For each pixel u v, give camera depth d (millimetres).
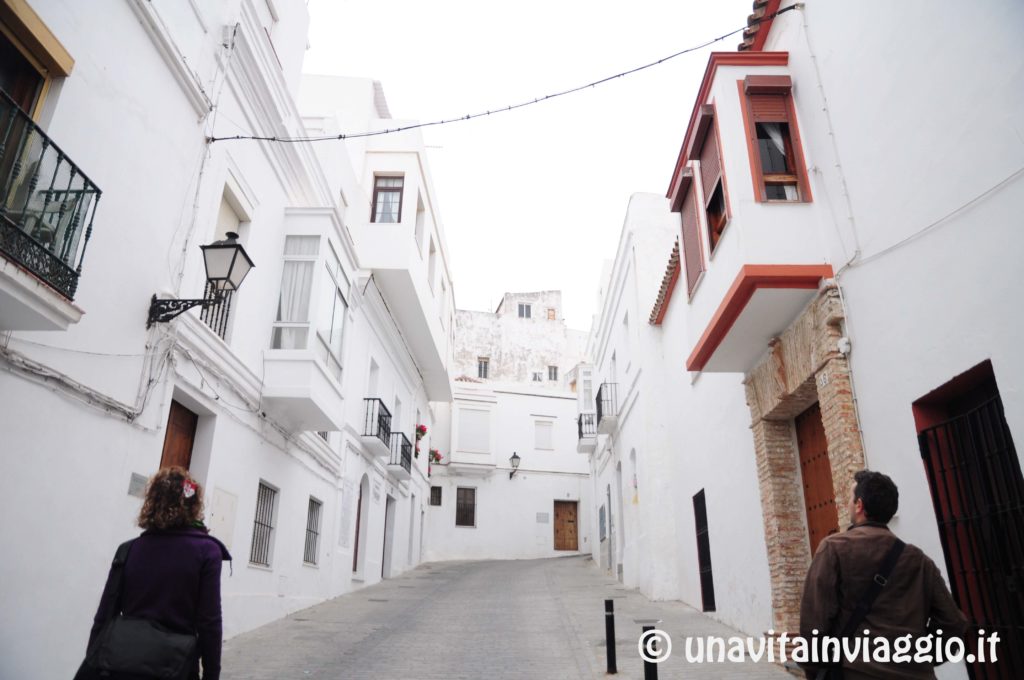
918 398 5426
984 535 4855
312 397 10328
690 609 12453
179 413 8305
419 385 24266
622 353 18547
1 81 5441
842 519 6273
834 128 6754
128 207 6887
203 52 8562
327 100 18328
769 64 7758
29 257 4691
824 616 3211
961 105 4930
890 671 3053
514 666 7426
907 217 5582
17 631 5289
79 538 6047
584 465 34844
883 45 5910
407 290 17234
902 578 3195
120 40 6730
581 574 20719
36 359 5559
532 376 41688
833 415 6465
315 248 11172
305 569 12266
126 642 3070
